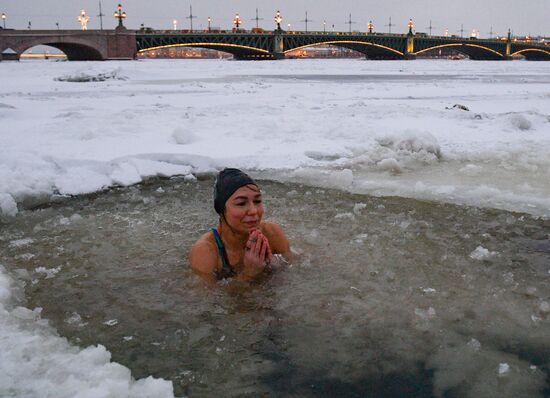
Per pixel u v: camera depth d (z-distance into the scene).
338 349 2.39
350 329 2.56
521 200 5.04
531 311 2.77
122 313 2.76
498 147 8.02
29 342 2.42
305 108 13.23
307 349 2.39
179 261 3.50
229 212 3.06
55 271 3.37
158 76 35.22
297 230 4.11
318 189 5.56
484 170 6.50
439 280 3.16
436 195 5.24
